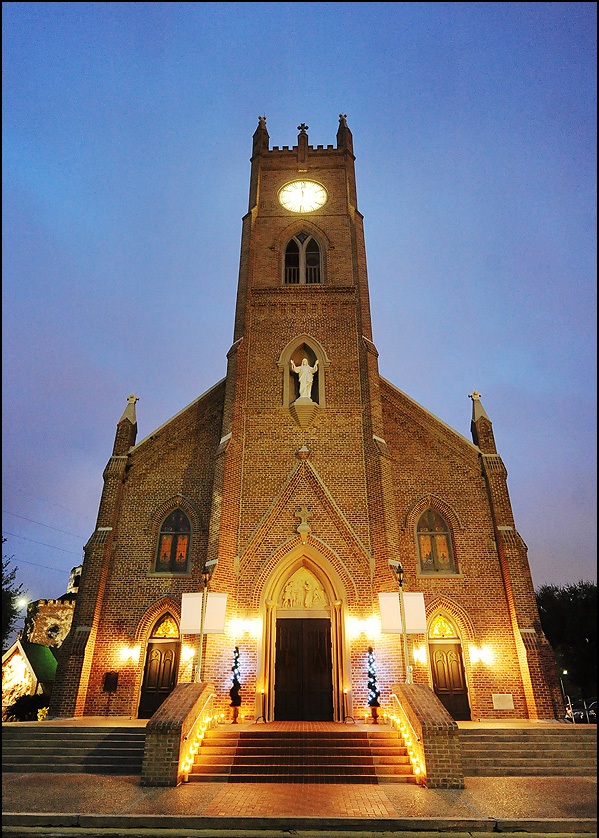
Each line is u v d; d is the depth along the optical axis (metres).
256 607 21.34
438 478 25.06
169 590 23.03
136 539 24.08
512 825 10.55
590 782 14.32
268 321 27.80
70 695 20.84
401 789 13.43
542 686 20.80
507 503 24.12
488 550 23.66
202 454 25.64
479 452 25.30
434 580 23.19
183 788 13.41
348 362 26.55
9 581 28.27
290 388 26.11
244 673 20.33
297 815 10.91
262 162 33.81
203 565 23.44
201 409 26.53
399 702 16.61
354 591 21.50
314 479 23.48
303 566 22.77
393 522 22.56
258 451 24.48
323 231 30.75
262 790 13.22
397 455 25.52
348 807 11.58
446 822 10.62
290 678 21.06
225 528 22.12
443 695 21.61
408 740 15.35
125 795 12.57
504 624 22.38
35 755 16.19
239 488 23.55
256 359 26.80
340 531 22.50
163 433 26.02
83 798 12.24
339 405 25.38
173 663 22.09
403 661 19.84
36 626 51.50
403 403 26.50
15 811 11.14
